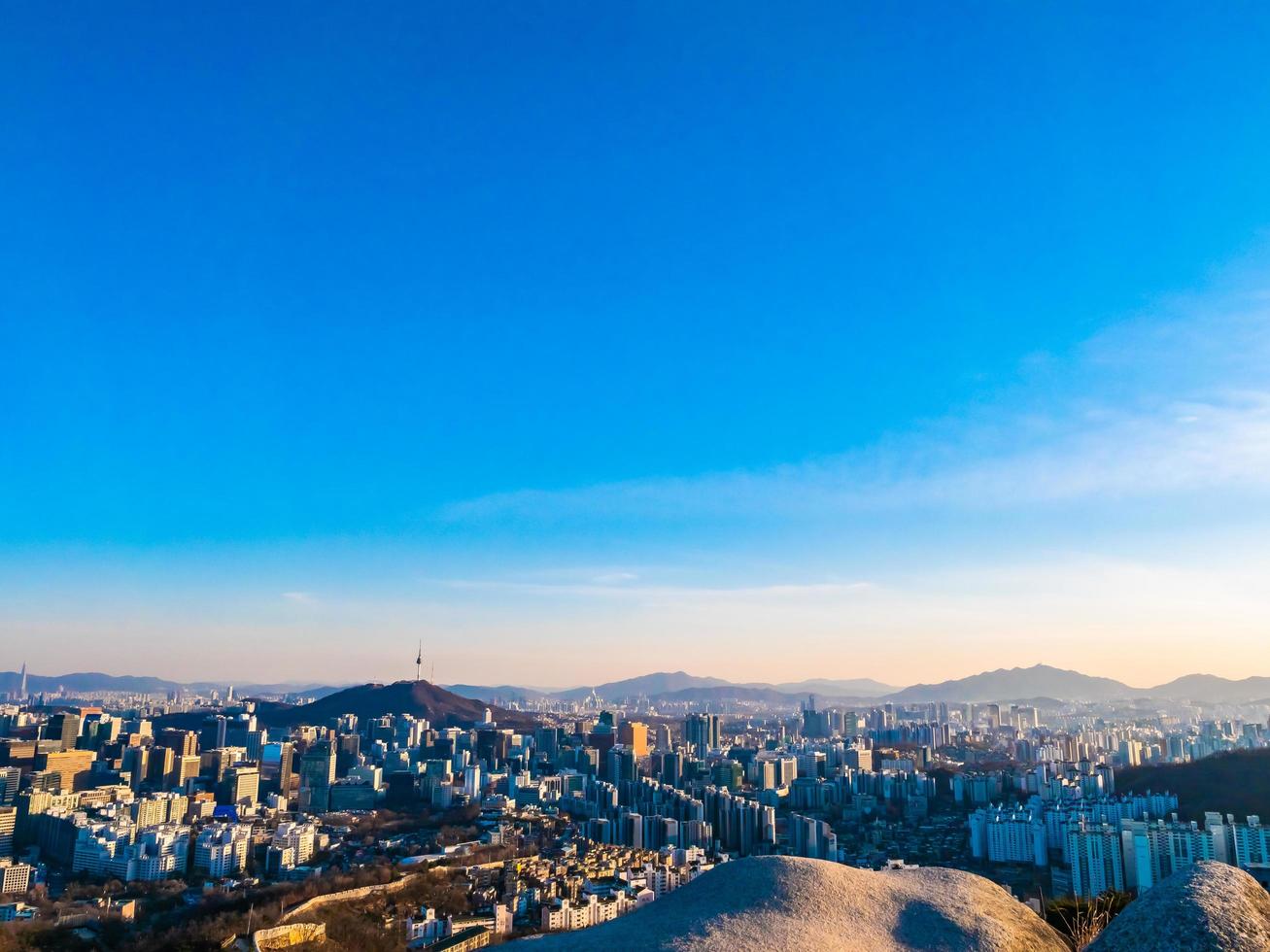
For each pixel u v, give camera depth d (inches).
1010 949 320.5
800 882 353.7
